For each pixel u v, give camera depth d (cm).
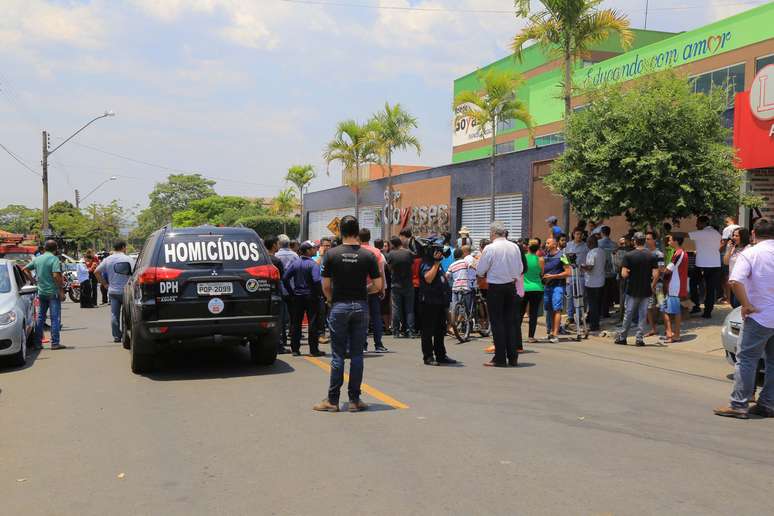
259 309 955
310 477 508
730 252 1292
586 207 1537
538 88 3778
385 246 1590
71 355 1200
